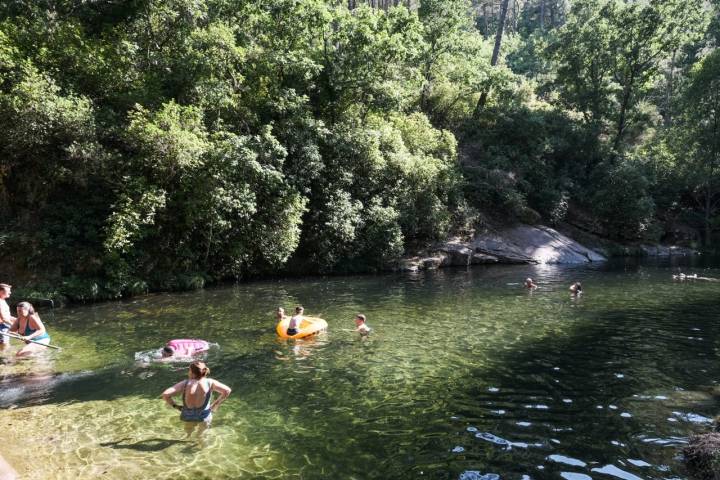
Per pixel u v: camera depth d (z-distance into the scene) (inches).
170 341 410.9
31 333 423.8
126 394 317.7
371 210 964.6
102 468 221.6
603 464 229.3
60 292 613.3
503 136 1496.1
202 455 236.2
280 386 335.3
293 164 853.8
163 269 733.9
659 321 541.6
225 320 526.6
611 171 1454.2
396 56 1047.0
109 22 884.6
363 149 964.0
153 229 698.8
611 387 334.0
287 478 215.0
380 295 698.8
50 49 743.1
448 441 252.5
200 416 275.0
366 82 1021.8
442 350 423.2
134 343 435.5
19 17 772.6
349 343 443.5
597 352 419.5
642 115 1712.6
